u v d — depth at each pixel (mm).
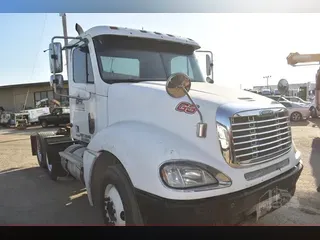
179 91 3047
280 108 3664
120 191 3156
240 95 3643
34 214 4625
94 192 3824
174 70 4691
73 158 4957
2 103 35031
